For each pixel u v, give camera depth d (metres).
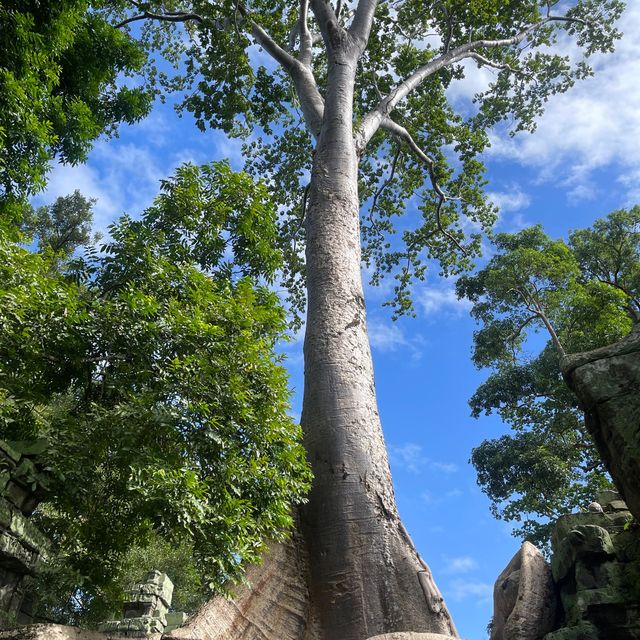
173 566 15.77
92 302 7.39
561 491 20.12
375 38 18.05
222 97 16.58
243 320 7.73
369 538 6.44
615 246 24.86
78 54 13.19
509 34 19.52
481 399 23.89
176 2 17.48
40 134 10.34
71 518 7.26
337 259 9.20
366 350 8.40
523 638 6.75
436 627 5.84
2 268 7.11
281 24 18.06
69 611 11.16
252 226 10.30
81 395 8.26
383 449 7.35
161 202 9.77
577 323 21.45
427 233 21.19
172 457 6.65
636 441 5.85
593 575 6.68
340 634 5.87
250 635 5.79
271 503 6.58
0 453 7.27
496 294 23.08
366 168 20.88
